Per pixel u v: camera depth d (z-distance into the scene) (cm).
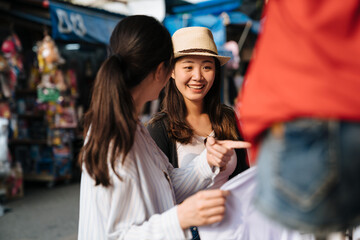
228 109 189
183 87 165
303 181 55
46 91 579
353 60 54
